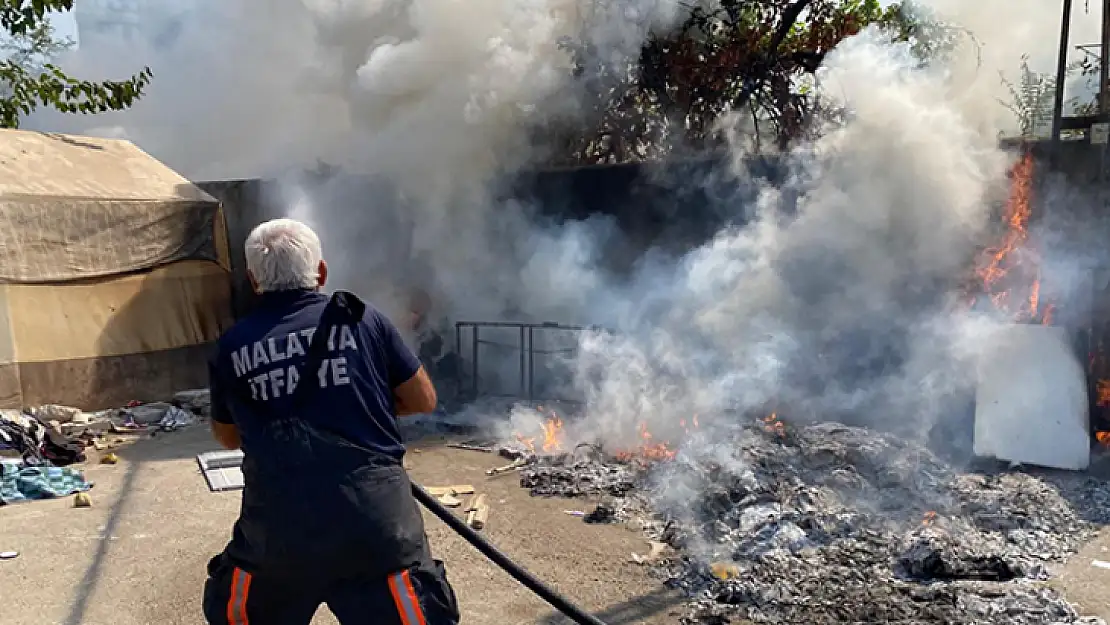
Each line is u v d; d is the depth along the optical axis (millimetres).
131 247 9289
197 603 4242
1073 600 4086
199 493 6188
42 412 8391
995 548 4609
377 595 2480
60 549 5012
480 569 4613
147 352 9562
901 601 4059
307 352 2572
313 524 2422
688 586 4348
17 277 8406
